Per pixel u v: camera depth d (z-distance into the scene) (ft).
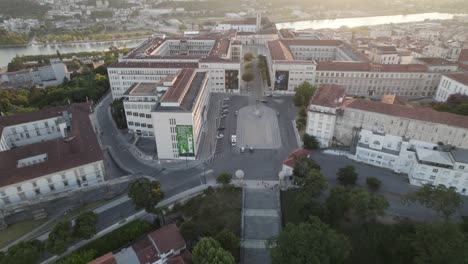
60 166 445.37
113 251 364.17
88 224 361.30
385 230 365.61
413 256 328.90
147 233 385.29
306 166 441.27
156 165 521.65
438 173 430.20
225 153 545.44
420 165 436.76
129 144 587.68
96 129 619.67
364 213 355.15
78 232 355.77
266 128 625.82
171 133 507.71
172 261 321.32
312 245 285.64
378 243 355.97
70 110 611.88
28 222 415.03
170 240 346.74
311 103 533.55
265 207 422.41
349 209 380.78
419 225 330.13
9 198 422.41
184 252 349.20
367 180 436.76
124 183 469.16
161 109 501.97
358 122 511.81
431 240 303.89
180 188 463.01
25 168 435.94
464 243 292.81
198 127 560.61
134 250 344.28
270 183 467.11
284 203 427.33
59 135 612.29
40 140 600.39
